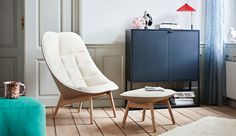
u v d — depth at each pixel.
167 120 3.86
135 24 4.69
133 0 4.82
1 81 5.01
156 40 4.55
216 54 4.80
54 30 4.62
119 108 4.65
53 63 3.85
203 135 2.94
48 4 4.58
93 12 4.71
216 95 4.85
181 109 4.55
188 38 4.66
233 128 3.17
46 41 3.93
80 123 3.73
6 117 2.44
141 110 4.47
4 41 4.99
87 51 4.29
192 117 4.02
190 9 4.70
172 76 4.63
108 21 4.76
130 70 4.51
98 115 4.16
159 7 4.91
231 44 4.70
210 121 3.46
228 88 4.75
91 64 4.19
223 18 4.75
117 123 3.73
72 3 4.65
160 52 4.57
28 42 4.54
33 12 4.54
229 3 5.00
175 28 4.72
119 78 4.82
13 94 2.72
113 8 4.77
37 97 4.59
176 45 4.63
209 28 4.91
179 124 3.66
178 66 4.65
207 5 4.95
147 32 4.52
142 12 4.86
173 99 4.68
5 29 4.99
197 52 4.70
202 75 5.08
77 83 3.99
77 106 4.64
